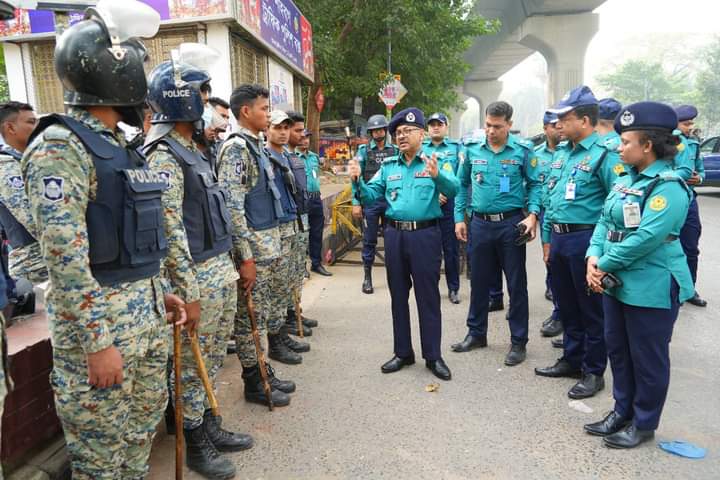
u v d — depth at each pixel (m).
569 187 3.38
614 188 2.78
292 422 3.06
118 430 1.92
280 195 3.72
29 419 2.38
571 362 3.60
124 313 1.83
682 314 4.95
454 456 2.69
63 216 1.62
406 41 13.34
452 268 5.49
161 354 2.10
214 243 2.62
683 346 4.16
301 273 4.44
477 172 4.00
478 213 4.05
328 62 11.77
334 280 6.48
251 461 2.67
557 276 3.52
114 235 1.79
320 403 3.29
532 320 4.93
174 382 2.35
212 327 2.62
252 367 3.28
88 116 1.81
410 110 3.44
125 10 1.78
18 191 2.90
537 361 3.94
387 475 2.54
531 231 3.78
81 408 1.84
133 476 2.18
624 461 2.62
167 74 2.36
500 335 4.53
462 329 4.70
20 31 5.38
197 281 2.34
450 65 16.78
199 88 2.43
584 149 3.38
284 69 7.64
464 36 16.00
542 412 3.15
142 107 1.94
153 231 1.91
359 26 12.39
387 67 13.90
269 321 3.86
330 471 2.58
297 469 2.60
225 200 2.80
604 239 2.89
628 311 2.68
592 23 36.22
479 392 3.42
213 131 3.01
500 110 3.82
